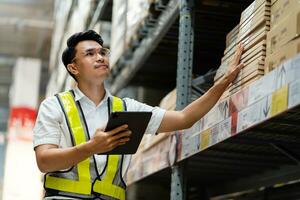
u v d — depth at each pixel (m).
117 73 4.95
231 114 2.00
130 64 4.33
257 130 2.18
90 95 1.97
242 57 2.08
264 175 3.44
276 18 1.84
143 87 4.71
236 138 2.37
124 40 3.88
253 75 1.90
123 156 1.96
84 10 5.77
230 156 2.89
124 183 1.97
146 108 2.11
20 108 11.38
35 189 10.81
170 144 2.76
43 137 1.84
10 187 10.70
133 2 3.65
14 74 12.82
